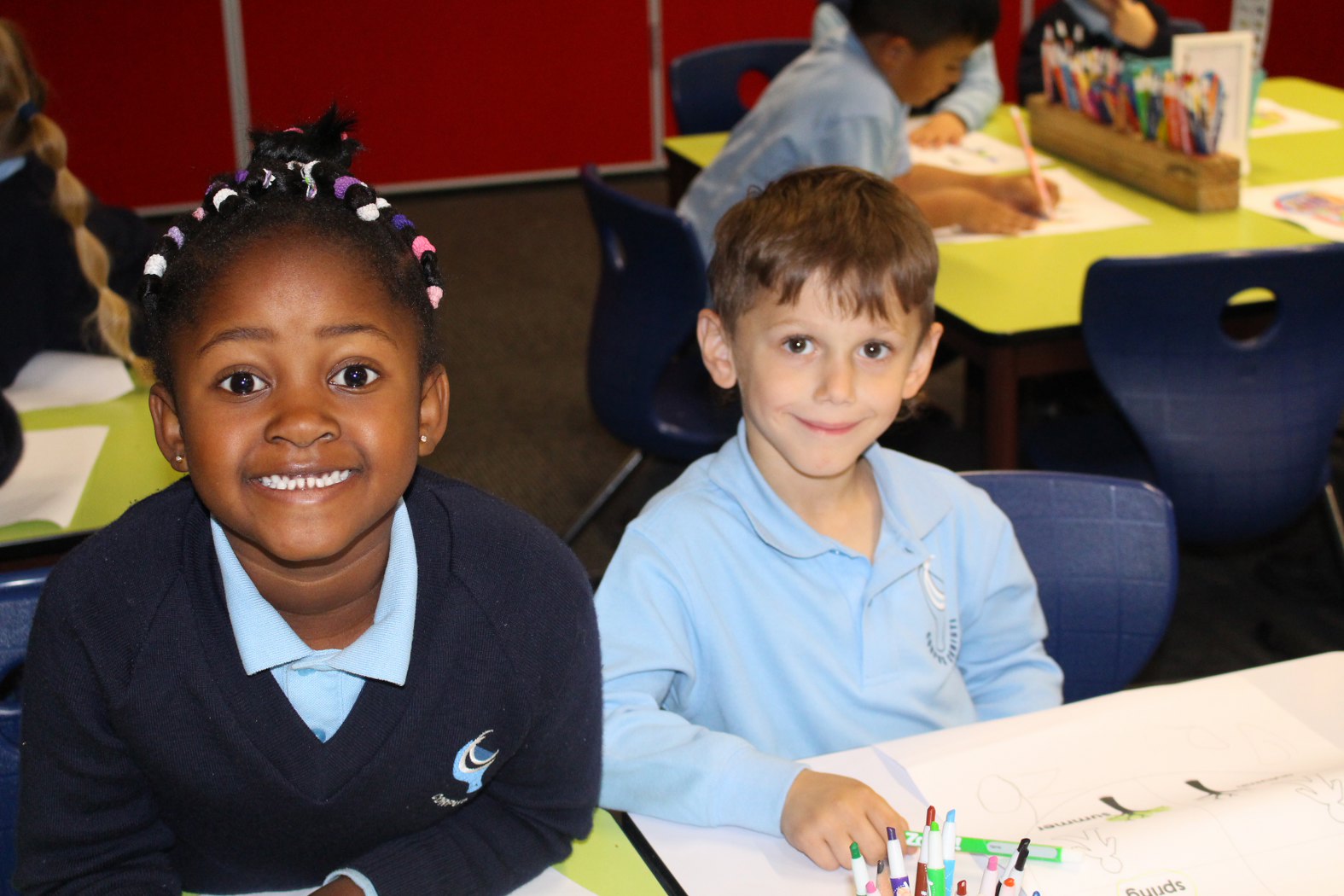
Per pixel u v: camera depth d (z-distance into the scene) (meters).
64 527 1.31
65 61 4.50
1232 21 5.06
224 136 4.78
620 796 0.97
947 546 1.21
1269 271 1.70
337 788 0.82
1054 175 2.48
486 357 3.71
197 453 0.75
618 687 1.06
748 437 1.17
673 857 0.89
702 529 1.14
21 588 1.05
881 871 0.82
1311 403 1.83
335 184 0.79
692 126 3.16
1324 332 1.78
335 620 0.85
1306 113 2.86
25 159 1.73
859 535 1.19
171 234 0.78
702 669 1.14
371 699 0.82
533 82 5.10
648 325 2.15
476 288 4.21
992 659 1.24
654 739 0.99
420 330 0.80
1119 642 1.32
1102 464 2.08
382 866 0.83
